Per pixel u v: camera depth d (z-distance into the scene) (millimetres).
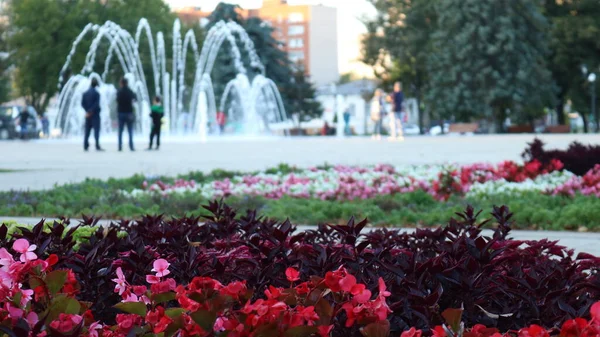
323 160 21625
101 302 4230
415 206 11930
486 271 4141
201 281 3385
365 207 11422
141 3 73938
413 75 74188
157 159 22500
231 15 70188
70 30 71125
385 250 4422
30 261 3852
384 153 25016
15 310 3363
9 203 12039
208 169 18609
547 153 15570
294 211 11352
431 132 87750
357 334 3504
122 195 12766
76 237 5766
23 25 71188
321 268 4289
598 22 63938
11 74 79688
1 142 41688
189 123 48781
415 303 3645
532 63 60844
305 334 3146
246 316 3133
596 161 15305
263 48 71625
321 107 82438
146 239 5367
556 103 63812
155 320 3432
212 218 5879
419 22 70688
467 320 3830
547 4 66500
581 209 10102
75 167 19547
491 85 60969
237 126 62812
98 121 27812
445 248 4488
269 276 4293
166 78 46500
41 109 74125
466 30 60562
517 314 3852
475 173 14336
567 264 4684
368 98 84062
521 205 10945
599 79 64812
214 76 67812
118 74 72812
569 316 3664
